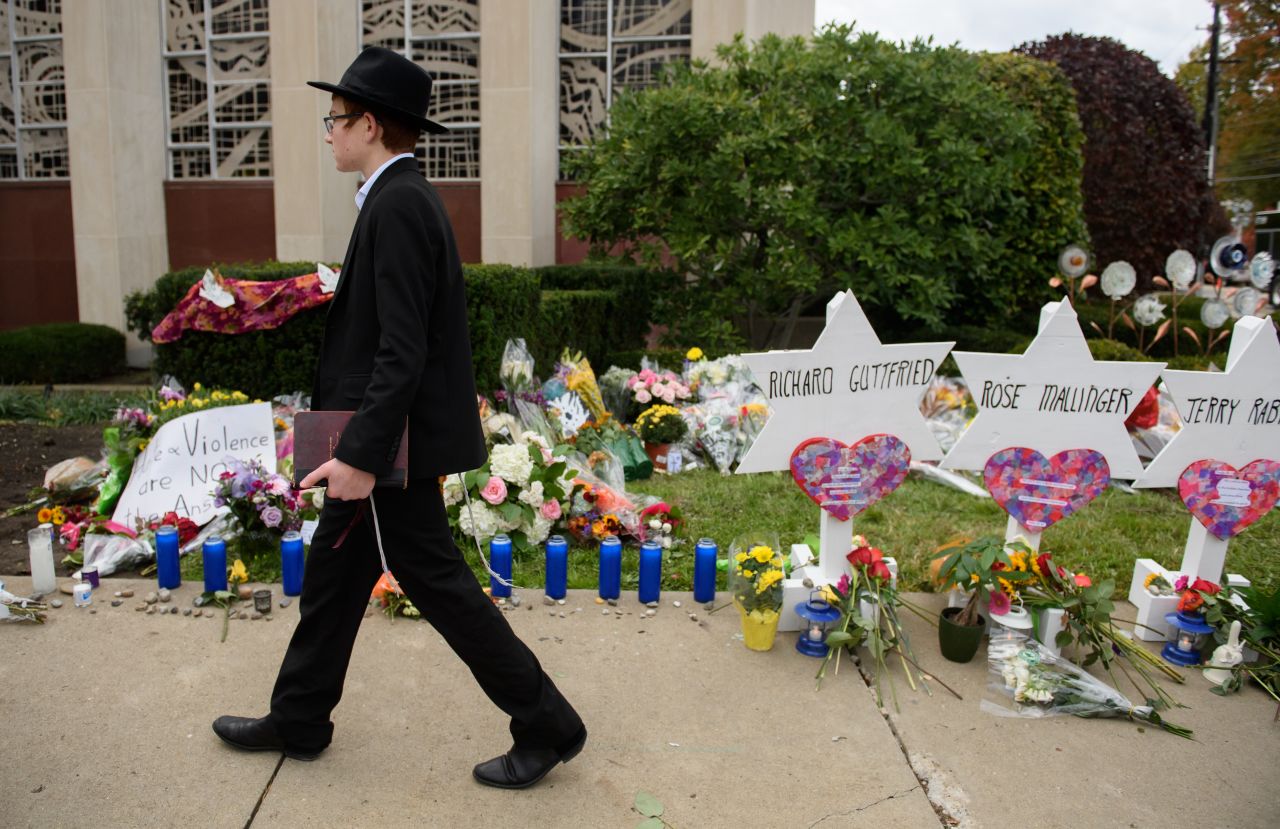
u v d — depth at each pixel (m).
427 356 2.47
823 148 8.17
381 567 2.66
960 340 10.30
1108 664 3.51
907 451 3.80
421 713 3.14
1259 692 3.51
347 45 11.28
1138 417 6.80
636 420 7.02
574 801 2.71
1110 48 12.98
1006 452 3.80
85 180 11.30
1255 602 3.65
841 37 8.49
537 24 10.70
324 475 2.35
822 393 3.69
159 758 2.83
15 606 3.71
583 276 10.23
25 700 3.14
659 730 3.10
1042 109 9.96
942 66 8.48
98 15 11.01
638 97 8.65
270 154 11.83
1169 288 12.92
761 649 3.70
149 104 11.69
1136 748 3.09
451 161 11.55
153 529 4.51
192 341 6.33
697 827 2.61
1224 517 3.84
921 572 4.57
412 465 2.46
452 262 2.52
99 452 6.79
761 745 3.03
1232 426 3.80
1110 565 4.76
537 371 7.48
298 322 6.25
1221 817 2.73
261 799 2.66
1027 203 9.21
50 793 2.65
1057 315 3.70
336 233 11.38
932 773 2.90
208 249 11.92
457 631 2.58
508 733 3.04
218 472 4.89
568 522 4.89
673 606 4.11
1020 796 2.80
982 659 3.70
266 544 4.63
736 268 8.78
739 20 10.30
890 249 8.37
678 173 8.30
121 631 3.68
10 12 11.88
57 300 12.23
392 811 2.63
